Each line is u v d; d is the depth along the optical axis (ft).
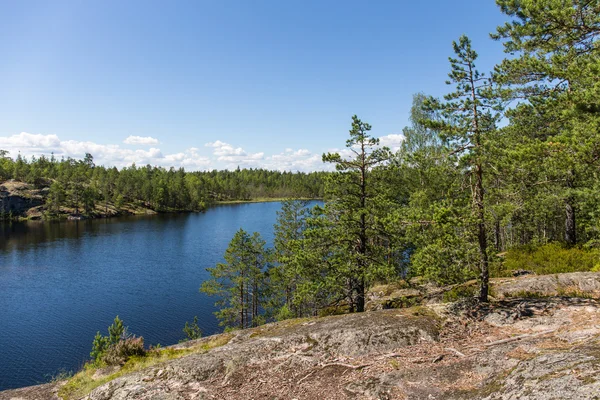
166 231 248.32
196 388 25.25
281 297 97.91
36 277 137.18
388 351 26.66
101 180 379.35
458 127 32.27
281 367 26.76
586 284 39.40
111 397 25.81
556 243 58.49
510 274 51.85
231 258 91.25
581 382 12.98
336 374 24.56
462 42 32.19
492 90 31.94
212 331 93.86
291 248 56.54
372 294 68.08
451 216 31.37
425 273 34.17
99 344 61.21
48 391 33.01
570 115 28.07
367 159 54.70
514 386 15.39
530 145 27.22
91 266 153.99
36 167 381.19
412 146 94.07
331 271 53.21
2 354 79.10
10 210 311.68
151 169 517.96
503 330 27.14
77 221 305.94
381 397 20.42
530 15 29.84
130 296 116.88
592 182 47.01
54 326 93.76
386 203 52.13
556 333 23.48
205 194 461.37
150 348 43.09
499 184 34.50
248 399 23.15
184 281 133.49
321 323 35.65
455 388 19.26
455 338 27.30
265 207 434.71
